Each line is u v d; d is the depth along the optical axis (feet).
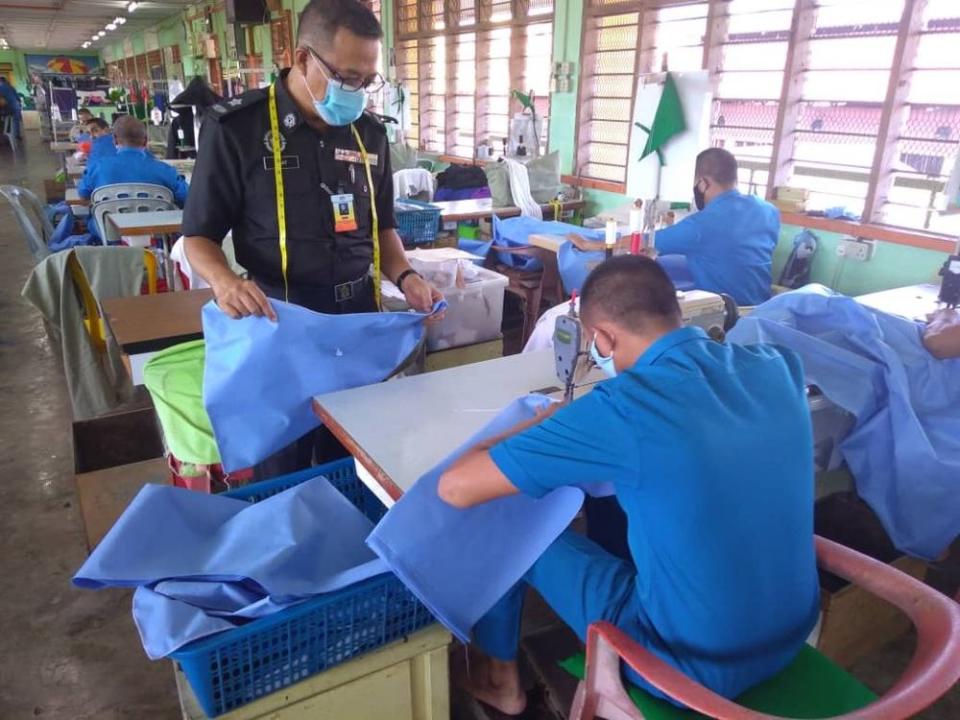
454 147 24.85
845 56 13.09
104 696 6.30
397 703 5.04
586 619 4.55
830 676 4.15
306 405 5.87
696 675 3.80
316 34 5.54
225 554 4.72
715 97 15.43
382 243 7.13
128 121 15.69
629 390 3.71
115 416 8.51
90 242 16.25
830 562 4.39
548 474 3.74
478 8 21.94
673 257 11.24
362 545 5.10
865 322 6.77
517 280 13.96
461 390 5.87
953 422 6.43
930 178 12.37
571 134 19.39
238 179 6.01
